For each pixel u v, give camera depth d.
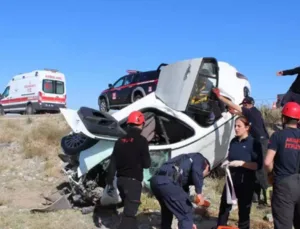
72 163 7.14
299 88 7.46
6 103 24.81
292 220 4.32
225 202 5.32
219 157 7.56
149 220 6.26
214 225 6.08
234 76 8.08
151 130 7.48
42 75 22.52
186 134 7.47
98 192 6.40
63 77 23.41
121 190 5.27
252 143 5.13
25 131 12.86
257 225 6.01
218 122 7.33
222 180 8.23
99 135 6.32
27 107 23.05
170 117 7.38
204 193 7.71
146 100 7.56
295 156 4.30
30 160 10.11
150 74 14.77
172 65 7.64
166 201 4.87
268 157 4.38
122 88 16.22
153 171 6.97
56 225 5.96
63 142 6.85
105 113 6.78
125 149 5.25
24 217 6.27
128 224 5.13
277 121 12.02
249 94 8.58
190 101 7.12
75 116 6.54
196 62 7.20
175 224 5.94
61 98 23.20
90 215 6.45
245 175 5.12
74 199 6.67
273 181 4.45
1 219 6.15
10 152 10.90
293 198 4.27
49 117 16.11
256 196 7.19
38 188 8.27
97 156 6.45
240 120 5.20
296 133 4.35
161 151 7.01
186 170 4.92
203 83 7.26
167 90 7.55
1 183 8.59
